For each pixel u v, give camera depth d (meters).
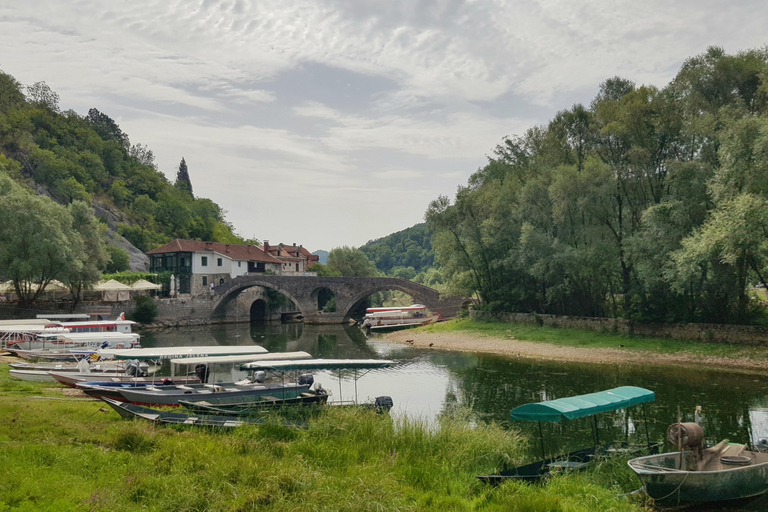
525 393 27.86
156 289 73.94
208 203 140.88
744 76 37.00
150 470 11.70
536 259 48.19
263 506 10.25
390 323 68.94
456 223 56.72
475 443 15.92
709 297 38.47
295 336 60.03
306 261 117.12
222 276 84.44
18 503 9.25
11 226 51.09
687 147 39.16
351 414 17.31
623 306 44.66
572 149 50.19
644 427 20.11
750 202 28.08
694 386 28.05
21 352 36.03
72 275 55.44
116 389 21.69
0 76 128.25
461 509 11.10
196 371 26.28
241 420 17.42
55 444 13.03
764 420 21.22
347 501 10.58
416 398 27.02
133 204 123.06
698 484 12.26
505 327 52.06
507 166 63.62
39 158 106.56
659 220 36.53
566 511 11.04
